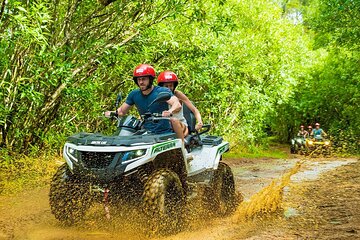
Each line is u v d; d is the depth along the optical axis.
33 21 8.21
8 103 9.80
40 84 10.16
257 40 23.36
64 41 10.40
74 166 5.52
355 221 6.05
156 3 11.27
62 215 5.80
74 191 5.80
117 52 10.70
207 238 5.45
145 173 5.64
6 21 8.52
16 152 10.48
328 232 5.52
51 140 11.10
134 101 6.27
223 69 17.89
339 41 22.88
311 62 30.05
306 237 5.30
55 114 11.41
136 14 11.27
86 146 5.53
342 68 29.86
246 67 20.33
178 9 11.04
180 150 5.91
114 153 5.43
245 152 22.56
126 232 5.59
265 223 6.25
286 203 7.63
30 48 9.77
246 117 21.88
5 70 9.29
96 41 10.34
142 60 12.52
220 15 12.31
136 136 5.66
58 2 10.55
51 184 5.84
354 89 27.70
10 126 10.53
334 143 24.73
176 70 13.99
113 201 5.63
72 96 10.73
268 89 23.84
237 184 10.48
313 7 26.53
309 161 18.03
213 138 7.23
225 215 6.89
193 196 6.10
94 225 5.82
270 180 11.25
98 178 5.38
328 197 8.17
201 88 17.53
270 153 23.23
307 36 30.00
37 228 5.76
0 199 7.45
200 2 11.85
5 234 5.46
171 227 5.43
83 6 11.09
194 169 6.39
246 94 20.22
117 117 6.41
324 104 33.03
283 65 24.45
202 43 14.75
